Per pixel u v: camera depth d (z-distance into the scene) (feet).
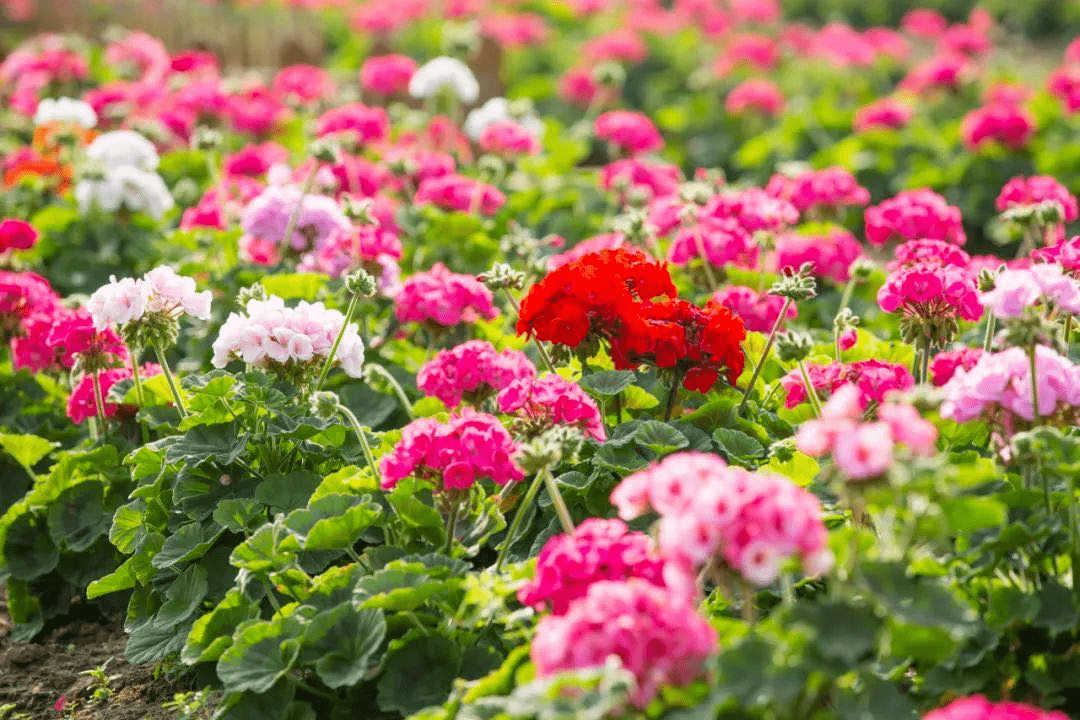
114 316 13.04
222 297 19.36
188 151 30.04
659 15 54.95
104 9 44.19
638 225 17.95
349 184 23.24
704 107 43.39
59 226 24.09
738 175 41.09
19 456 16.16
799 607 8.20
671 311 13.47
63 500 15.11
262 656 10.89
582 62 48.06
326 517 11.57
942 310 13.60
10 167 27.25
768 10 56.75
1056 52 70.54
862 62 48.03
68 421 18.31
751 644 8.12
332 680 10.49
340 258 18.60
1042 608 9.91
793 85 48.78
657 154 39.78
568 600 9.45
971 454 11.66
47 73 31.04
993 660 10.17
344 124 27.55
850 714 8.50
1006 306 10.80
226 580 12.69
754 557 8.00
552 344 14.79
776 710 8.15
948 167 35.04
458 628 10.78
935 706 10.34
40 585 15.24
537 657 8.34
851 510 11.61
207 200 23.29
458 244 22.75
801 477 12.31
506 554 12.80
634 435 12.97
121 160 23.34
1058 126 38.55
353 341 13.91
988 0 76.38
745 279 19.61
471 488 11.85
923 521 8.77
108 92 29.68
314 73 35.14
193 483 13.14
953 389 10.66
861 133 35.86
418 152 27.07
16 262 21.22
